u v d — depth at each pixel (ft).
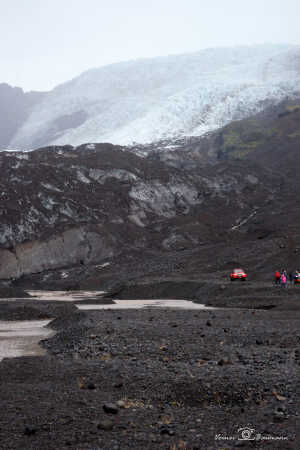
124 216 469.57
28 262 369.91
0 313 140.56
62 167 525.34
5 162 490.90
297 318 102.83
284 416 35.60
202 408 38.99
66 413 36.76
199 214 493.36
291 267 226.99
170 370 49.80
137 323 91.35
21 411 37.11
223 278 226.58
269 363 53.11
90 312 120.06
